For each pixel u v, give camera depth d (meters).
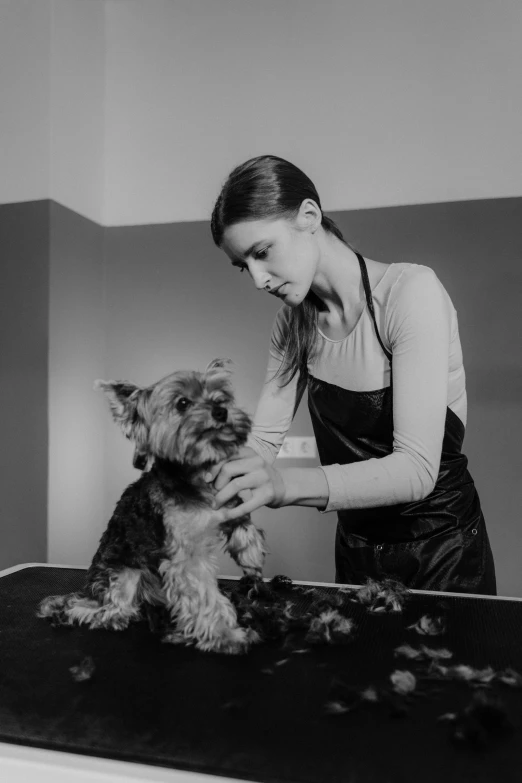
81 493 3.97
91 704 0.98
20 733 0.90
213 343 4.04
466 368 3.71
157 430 1.35
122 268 4.17
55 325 3.73
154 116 4.14
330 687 1.02
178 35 4.10
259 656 1.17
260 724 0.91
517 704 0.97
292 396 1.96
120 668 1.11
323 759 0.83
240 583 1.44
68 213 3.85
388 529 1.82
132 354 4.16
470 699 0.98
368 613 1.42
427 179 3.77
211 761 0.83
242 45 4.01
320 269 1.67
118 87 4.20
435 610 1.44
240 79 4.01
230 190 1.55
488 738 0.87
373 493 1.49
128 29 4.17
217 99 4.05
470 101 3.72
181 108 4.11
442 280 3.74
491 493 3.67
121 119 4.19
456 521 1.79
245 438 1.39
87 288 4.04
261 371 3.96
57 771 0.84
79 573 1.78
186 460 1.32
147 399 1.40
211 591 1.22
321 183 3.90
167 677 1.07
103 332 4.19
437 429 1.54
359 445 1.80
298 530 3.85
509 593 3.63
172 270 4.11
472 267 3.71
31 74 3.72
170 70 4.12
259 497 1.33
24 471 3.71
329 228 1.70
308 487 1.47
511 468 3.64
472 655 1.16
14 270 3.74
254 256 1.56
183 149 4.10
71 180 3.89
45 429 3.67
